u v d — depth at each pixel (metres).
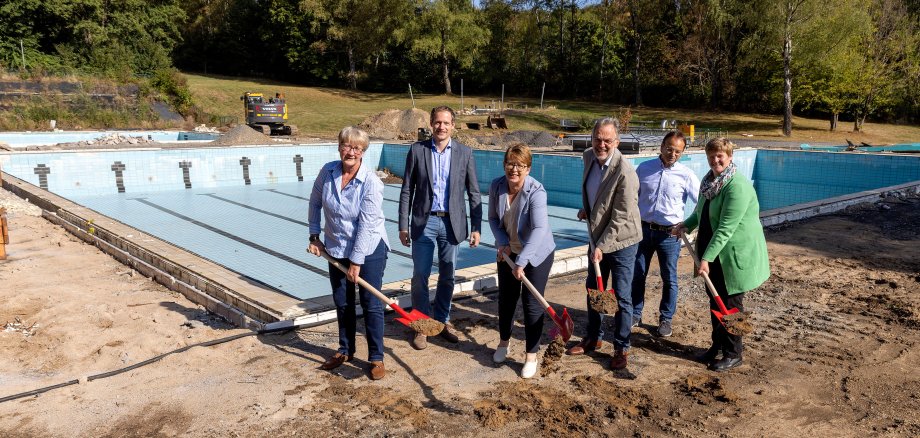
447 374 4.11
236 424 3.46
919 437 3.26
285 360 4.33
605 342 4.66
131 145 17.22
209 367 4.22
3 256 7.13
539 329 4.03
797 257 6.95
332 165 4.02
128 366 4.25
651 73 39.97
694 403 3.68
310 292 6.56
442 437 3.32
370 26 40.59
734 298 4.14
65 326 5.04
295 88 40.06
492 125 25.78
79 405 3.71
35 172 13.04
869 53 27.16
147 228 10.09
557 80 42.81
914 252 7.08
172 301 5.75
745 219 4.00
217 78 42.16
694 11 35.38
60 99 25.08
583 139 14.21
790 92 27.16
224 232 9.83
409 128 23.30
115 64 31.41
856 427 3.38
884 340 4.59
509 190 4.01
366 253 3.90
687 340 4.68
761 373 4.07
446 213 4.62
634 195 4.02
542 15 43.31
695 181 4.72
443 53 41.16
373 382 3.98
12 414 3.61
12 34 31.12
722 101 37.47
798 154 15.07
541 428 3.40
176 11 37.66
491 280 6.04
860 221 8.73
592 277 4.43
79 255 7.45
